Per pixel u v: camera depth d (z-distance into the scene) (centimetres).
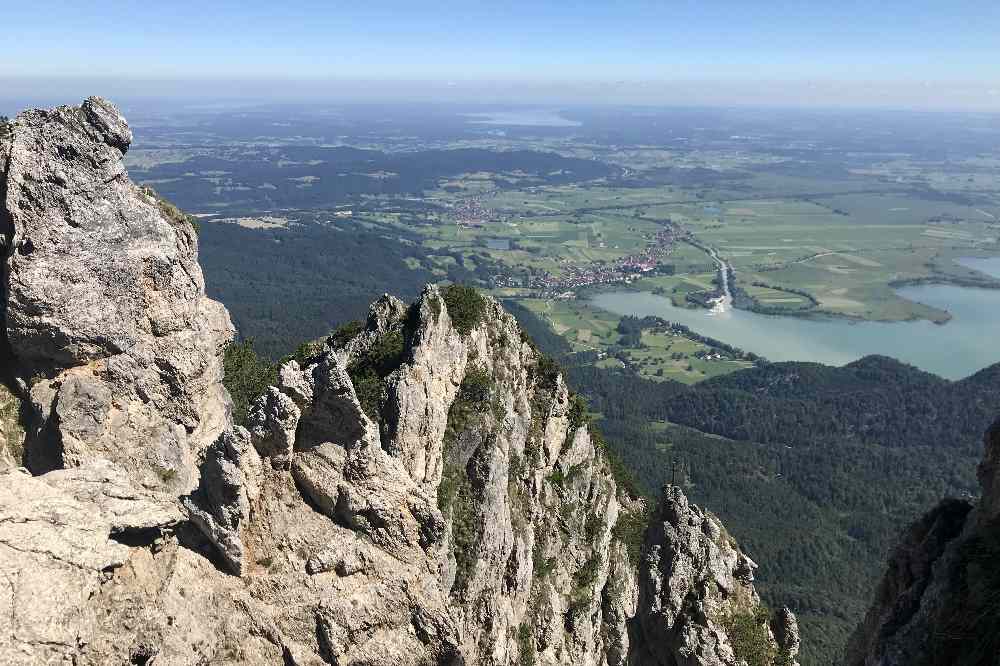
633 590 7594
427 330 5522
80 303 3856
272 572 2795
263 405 2925
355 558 2891
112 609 2403
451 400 5772
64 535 2366
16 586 2192
